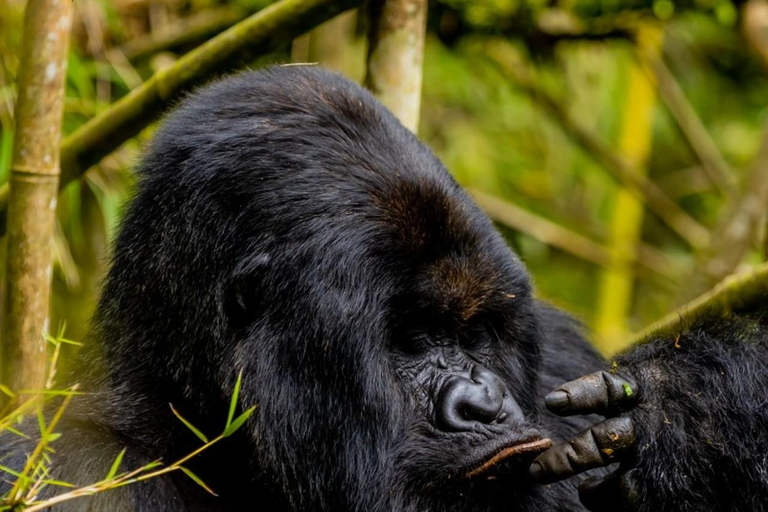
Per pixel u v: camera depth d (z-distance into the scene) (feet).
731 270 41.01
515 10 42.65
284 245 21.75
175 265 22.75
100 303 24.62
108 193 36.42
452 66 46.42
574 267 58.59
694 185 59.36
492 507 21.93
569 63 50.26
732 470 22.56
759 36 41.70
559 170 54.95
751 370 23.38
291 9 25.73
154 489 22.81
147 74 40.34
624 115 51.37
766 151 41.34
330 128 22.56
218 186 22.36
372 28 28.32
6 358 25.02
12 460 22.57
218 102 23.39
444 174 22.91
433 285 21.83
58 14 24.56
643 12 43.04
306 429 21.83
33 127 24.63
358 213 21.68
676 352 23.61
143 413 23.39
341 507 21.98
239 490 23.26
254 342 21.97
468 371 22.41
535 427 22.63
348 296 21.43
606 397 21.83
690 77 56.49
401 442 22.03
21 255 24.82
